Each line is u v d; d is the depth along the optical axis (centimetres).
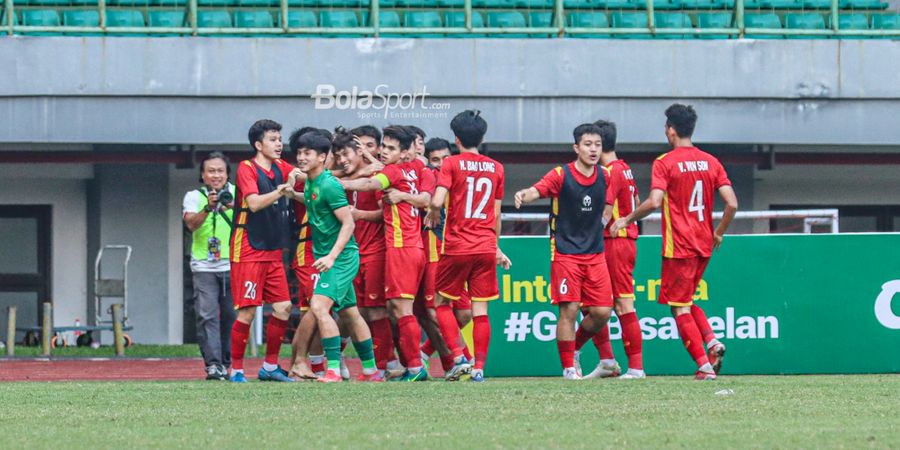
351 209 3338
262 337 6544
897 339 3797
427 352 3772
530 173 6988
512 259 3756
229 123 6275
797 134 6469
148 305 6762
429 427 1970
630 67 6412
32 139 6188
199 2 6538
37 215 6950
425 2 6669
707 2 6775
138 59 6228
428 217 3212
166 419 2125
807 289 3788
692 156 3200
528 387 2827
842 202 7250
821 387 2820
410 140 3247
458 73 6353
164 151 6575
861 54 6494
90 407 2369
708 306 3775
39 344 6712
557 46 6394
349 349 5772
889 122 6506
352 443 1766
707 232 3212
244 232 3238
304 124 6303
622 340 3694
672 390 2714
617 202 3431
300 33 6362
